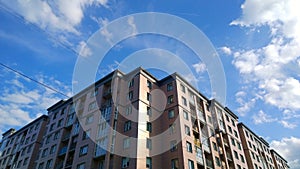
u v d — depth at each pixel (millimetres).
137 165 21734
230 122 40875
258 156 44469
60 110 39219
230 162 33500
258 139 50219
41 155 34500
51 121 39500
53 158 31328
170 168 23844
